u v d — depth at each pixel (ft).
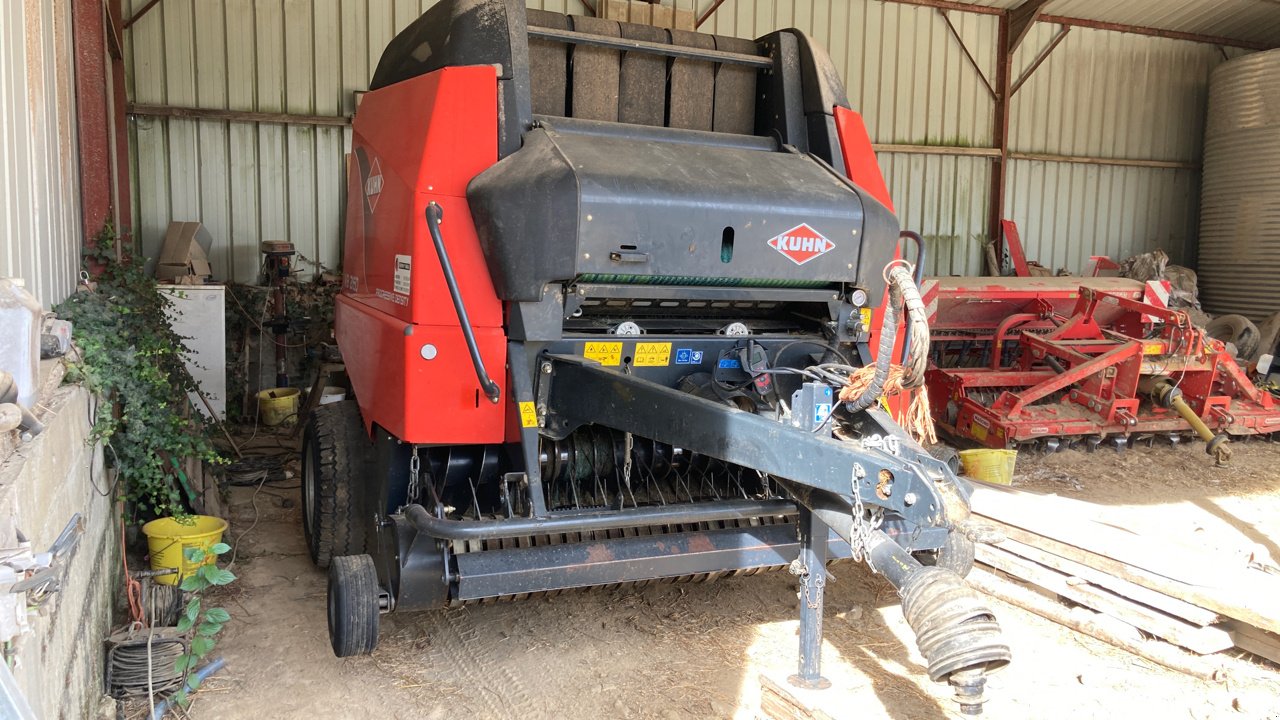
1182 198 44.32
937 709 9.86
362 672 10.80
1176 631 11.32
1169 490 20.22
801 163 11.82
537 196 9.55
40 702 5.91
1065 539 12.80
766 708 9.66
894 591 13.39
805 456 8.15
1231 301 39.17
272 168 29.07
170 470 13.67
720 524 11.39
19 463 6.14
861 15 36.11
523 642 11.62
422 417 10.07
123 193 26.50
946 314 26.02
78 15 17.08
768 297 10.86
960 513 7.15
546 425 10.55
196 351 21.71
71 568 7.62
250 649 11.31
